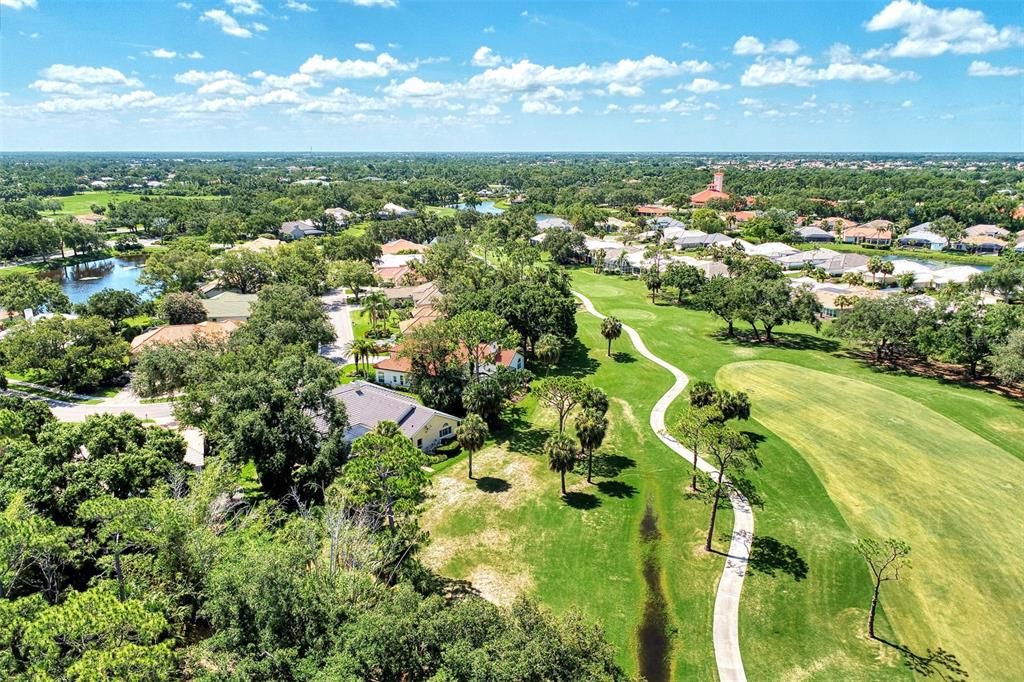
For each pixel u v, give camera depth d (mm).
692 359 82062
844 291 110375
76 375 68188
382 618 24094
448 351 65625
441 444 59281
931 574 39438
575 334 92438
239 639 24250
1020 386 69875
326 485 44219
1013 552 41562
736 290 92188
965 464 53094
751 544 42875
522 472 53281
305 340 76750
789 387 71375
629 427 61812
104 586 27125
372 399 60219
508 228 178875
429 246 154250
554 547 42906
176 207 192125
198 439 56281
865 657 33188
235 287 114438
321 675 21828
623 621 36188
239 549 30188
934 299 90250
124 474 37375
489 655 22562
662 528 45188
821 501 47938
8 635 21188
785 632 35062
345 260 127062
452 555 41969
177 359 62562
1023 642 34188
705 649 34000
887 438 58094
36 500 33000
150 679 21266
